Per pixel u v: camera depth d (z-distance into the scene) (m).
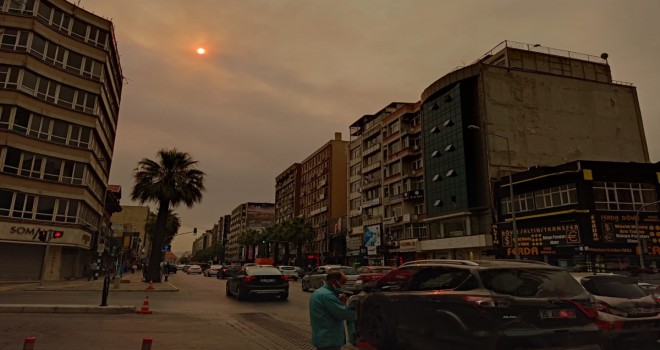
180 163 33.28
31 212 31.61
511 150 43.00
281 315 13.40
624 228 32.34
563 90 46.28
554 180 35.22
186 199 32.62
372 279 18.28
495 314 5.33
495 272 5.84
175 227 76.31
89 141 35.53
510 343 5.25
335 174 81.19
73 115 34.53
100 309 12.55
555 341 5.37
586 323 5.62
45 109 32.81
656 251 32.53
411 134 54.84
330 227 77.19
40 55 33.22
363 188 64.38
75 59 35.72
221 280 40.31
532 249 36.03
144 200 32.44
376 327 7.54
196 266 64.94
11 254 30.80
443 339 5.93
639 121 48.22
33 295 18.00
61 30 35.22
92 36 37.34
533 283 5.80
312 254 82.31
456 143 45.00
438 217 46.41
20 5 32.81
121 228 44.31
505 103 43.94
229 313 13.80
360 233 64.94
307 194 92.88
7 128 30.50
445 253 46.34
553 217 34.84
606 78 49.25
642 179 34.09
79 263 40.16
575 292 5.86
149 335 9.04
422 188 53.09
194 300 18.19
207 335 9.32
